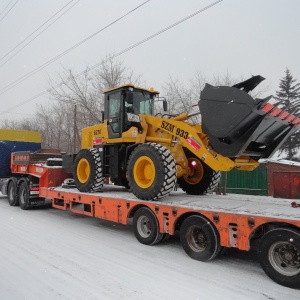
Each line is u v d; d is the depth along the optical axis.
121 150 7.04
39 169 9.21
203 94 5.09
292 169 12.53
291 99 32.09
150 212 5.61
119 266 4.58
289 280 3.79
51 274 4.24
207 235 4.68
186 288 3.84
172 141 6.12
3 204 11.16
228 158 5.14
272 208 4.77
